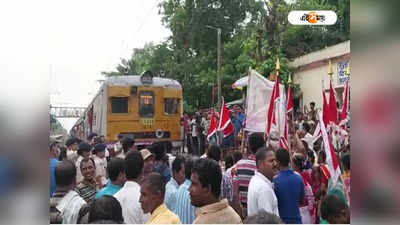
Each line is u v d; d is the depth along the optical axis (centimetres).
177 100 1367
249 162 467
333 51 1422
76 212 333
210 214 269
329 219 273
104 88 1276
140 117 1305
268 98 616
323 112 563
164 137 1333
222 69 2181
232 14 2481
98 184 629
